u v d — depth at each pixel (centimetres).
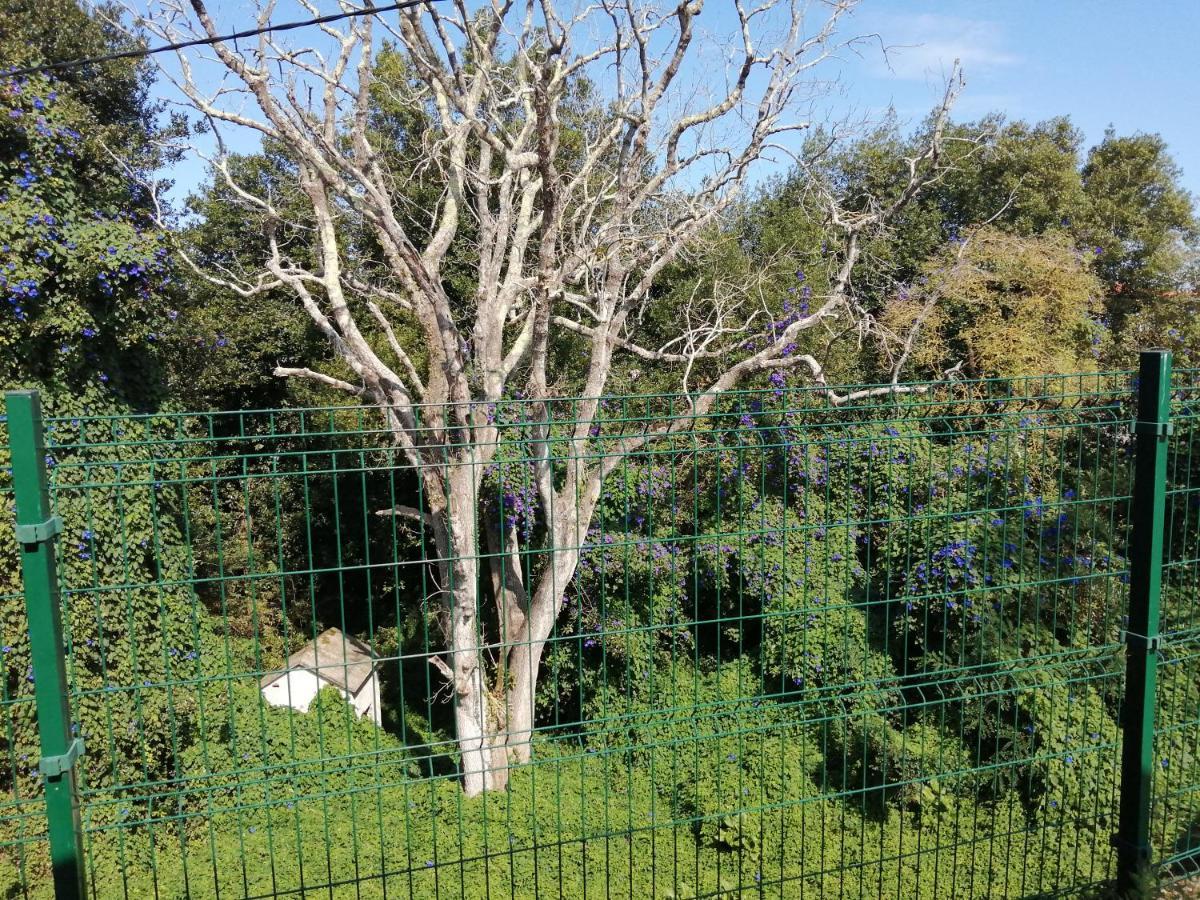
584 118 1321
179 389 1589
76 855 274
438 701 1262
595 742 933
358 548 1595
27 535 259
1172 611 453
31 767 765
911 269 1794
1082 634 704
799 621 988
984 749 784
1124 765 380
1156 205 2073
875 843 725
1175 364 1477
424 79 1094
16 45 1072
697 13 953
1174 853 414
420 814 871
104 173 1050
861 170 1911
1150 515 368
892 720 884
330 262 1105
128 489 942
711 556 1059
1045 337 1298
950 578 739
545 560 1083
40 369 934
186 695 970
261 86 893
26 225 902
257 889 719
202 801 860
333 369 1570
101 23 1541
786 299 1443
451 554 947
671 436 396
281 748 1053
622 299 1196
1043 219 1881
